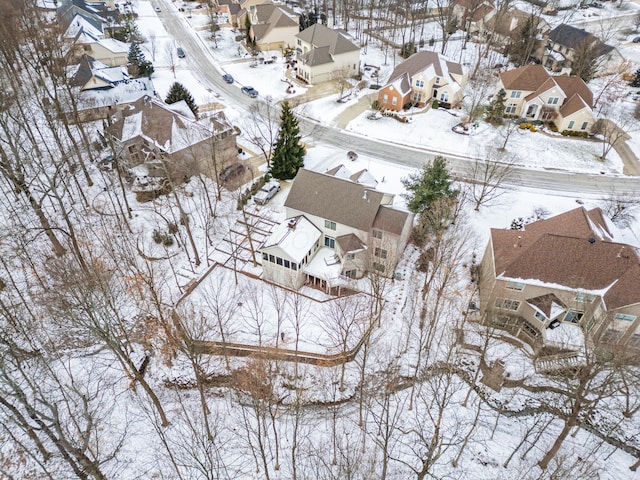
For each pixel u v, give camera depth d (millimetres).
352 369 39812
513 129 72438
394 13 110562
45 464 33000
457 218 51219
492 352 41625
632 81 88438
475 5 98875
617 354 32344
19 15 77188
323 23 107312
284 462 33438
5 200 52406
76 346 40062
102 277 40750
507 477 33281
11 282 44156
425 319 43188
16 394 26875
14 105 62844
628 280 37750
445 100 77812
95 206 53406
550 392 39156
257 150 66375
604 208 56094
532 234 43125
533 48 93750
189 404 37312
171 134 56438
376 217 45062
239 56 97500
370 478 30797
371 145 68750
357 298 45000
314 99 80875
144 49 98500
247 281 47062
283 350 39562
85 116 67438
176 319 41406
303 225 47250
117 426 35312
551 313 39375
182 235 51312
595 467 34000
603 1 132000
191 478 32156
